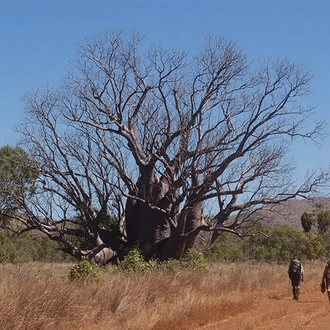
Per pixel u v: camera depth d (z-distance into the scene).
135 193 26.97
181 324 11.80
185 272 18.70
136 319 12.02
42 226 26.88
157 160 26.11
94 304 13.03
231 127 26.17
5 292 11.08
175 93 26.31
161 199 26.73
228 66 26.39
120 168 26.78
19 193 26.38
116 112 26.86
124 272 19.00
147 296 14.77
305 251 41.56
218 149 25.30
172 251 25.80
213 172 25.09
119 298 13.66
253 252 42.94
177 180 25.42
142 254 26.25
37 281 12.47
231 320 13.09
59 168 27.19
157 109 26.89
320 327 11.89
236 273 21.12
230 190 25.30
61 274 18.11
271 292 19.48
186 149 25.61
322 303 16.45
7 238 41.62
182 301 13.77
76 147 27.28
